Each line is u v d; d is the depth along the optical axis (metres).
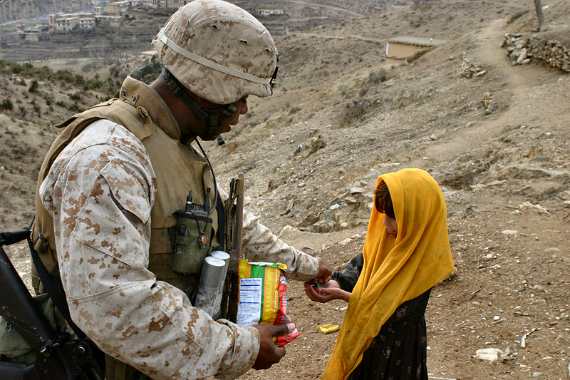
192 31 1.84
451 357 4.00
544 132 13.74
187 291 1.94
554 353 3.85
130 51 148.75
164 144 1.85
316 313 5.09
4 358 1.95
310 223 12.25
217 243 2.09
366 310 2.58
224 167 27.08
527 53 25.11
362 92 32.16
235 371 1.79
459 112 22.06
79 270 1.58
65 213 1.61
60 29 190.12
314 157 20.52
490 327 4.29
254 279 2.14
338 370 2.66
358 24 95.81
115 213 1.60
